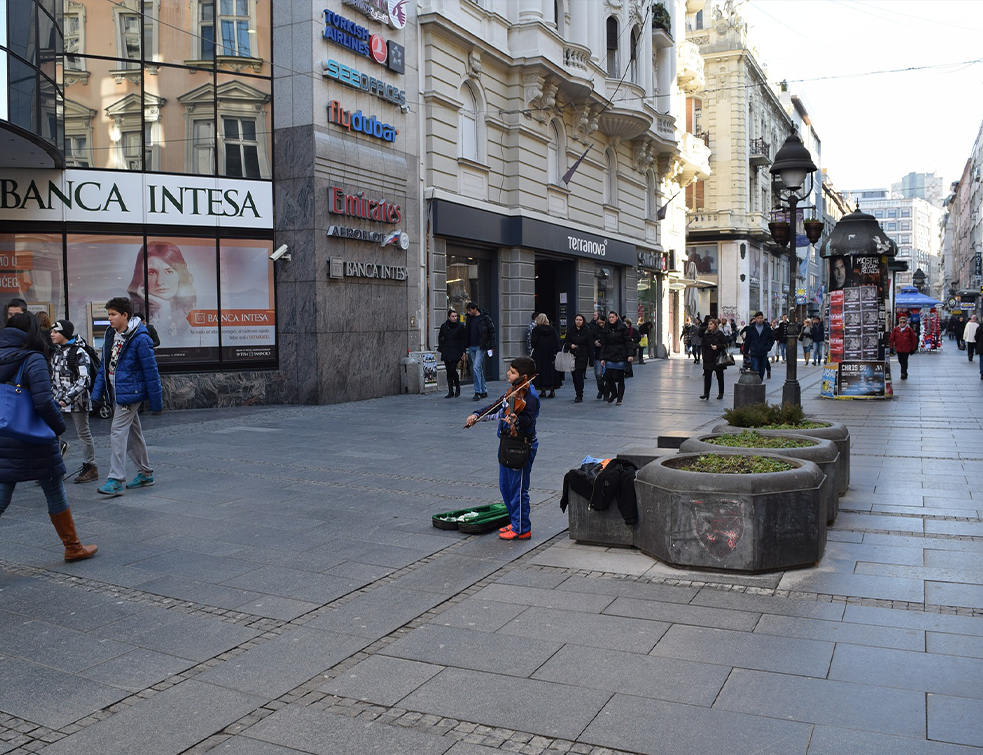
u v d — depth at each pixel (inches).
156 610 194.7
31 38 474.6
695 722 136.9
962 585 203.0
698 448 266.1
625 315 1194.0
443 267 753.0
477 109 818.8
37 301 550.6
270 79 610.2
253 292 613.6
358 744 133.0
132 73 572.4
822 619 181.9
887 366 687.7
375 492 317.4
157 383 319.3
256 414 559.2
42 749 132.6
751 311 2070.6
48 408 219.3
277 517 279.7
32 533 260.8
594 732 134.5
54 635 179.8
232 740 135.1
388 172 678.5
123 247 573.0
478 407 602.9
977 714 138.0
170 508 293.3
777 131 2461.9
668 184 1409.9
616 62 1095.6
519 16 865.5
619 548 240.4
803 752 126.9
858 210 689.0
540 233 896.9
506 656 165.5
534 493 316.8
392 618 187.8
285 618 188.7
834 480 260.4
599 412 584.4
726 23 1972.2
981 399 655.8
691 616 185.0
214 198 595.8
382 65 674.2
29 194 545.0
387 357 683.4
